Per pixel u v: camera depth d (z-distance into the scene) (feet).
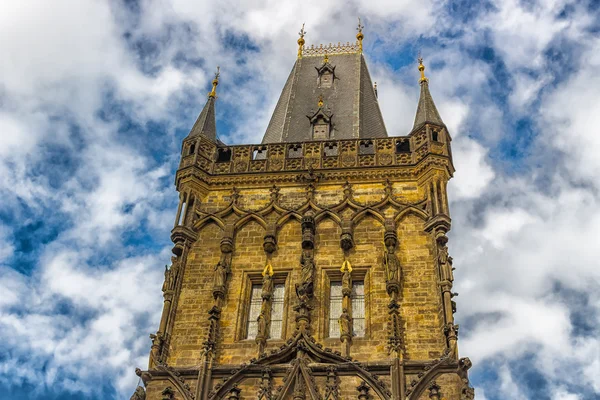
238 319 140.05
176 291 143.95
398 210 152.87
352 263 146.51
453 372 125.90
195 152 167.02
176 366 133.49
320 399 124.77
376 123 194.39
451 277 139.23
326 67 209.46
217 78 192.65
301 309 137.28
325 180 161.48
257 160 167.53
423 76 184.55
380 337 134.00
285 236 152.87
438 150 161.38
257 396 126.93
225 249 150.20
